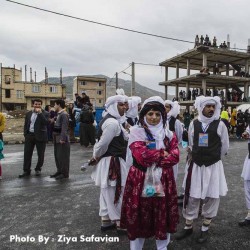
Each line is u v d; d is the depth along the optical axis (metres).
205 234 3.73
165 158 2.86
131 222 2.86
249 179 4.14
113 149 3.89
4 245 3.69
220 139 3.75
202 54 29.55
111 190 3.90
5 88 63.72
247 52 31.09
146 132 2.92
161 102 2.95
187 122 20.25
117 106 3.95
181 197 5.10
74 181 6.83
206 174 3.66
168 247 3.58
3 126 7.02
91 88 67.19
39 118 7.33
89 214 4.70
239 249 3.53
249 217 4.24
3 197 5.59
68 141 7.13
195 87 37.25
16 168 8.38
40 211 4.84
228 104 30.34
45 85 66.56
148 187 2.82
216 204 3.72
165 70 35.34
